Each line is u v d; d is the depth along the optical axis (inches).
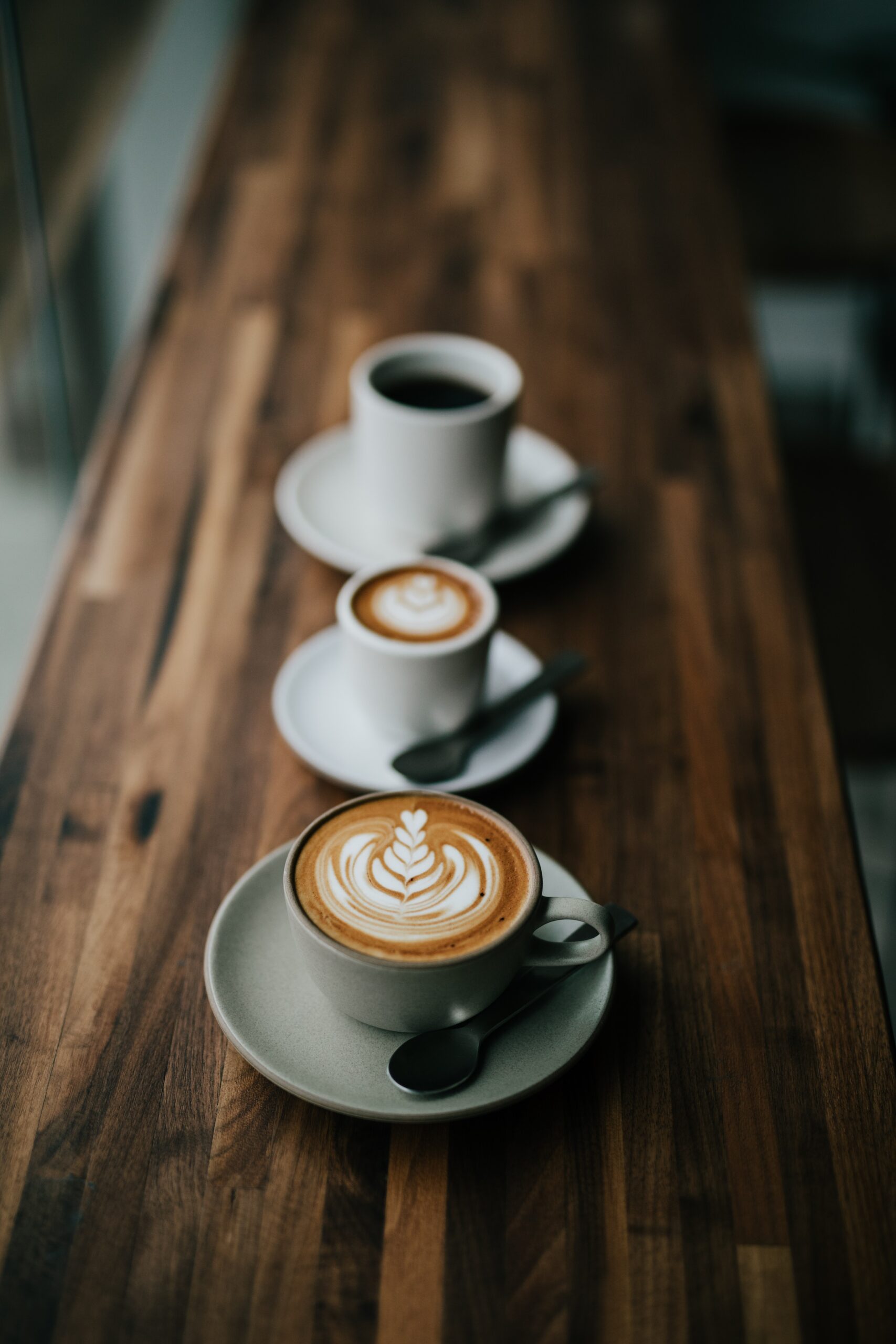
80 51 54.2
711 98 66.3
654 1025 24.7
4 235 47.8
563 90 66.5
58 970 25.3
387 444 34.9
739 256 53.4
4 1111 22.6
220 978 23.5
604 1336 19.9
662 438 42.8
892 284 86.7
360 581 30.8
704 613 35.6
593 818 29.1
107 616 34.4
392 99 64.9
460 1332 19.9
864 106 105.8
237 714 31.6
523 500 38.6
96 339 61.7
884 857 69.6
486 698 31.6
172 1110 22.8
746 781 30.3
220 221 54.4
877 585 55.2
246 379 44.8
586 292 50.8
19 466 56.8
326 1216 21.3
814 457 63.0
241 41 70.0
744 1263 20.9
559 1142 22.5
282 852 26.0
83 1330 19.7
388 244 53.4
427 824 24.0
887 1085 23.6
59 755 30.1
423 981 21.1
